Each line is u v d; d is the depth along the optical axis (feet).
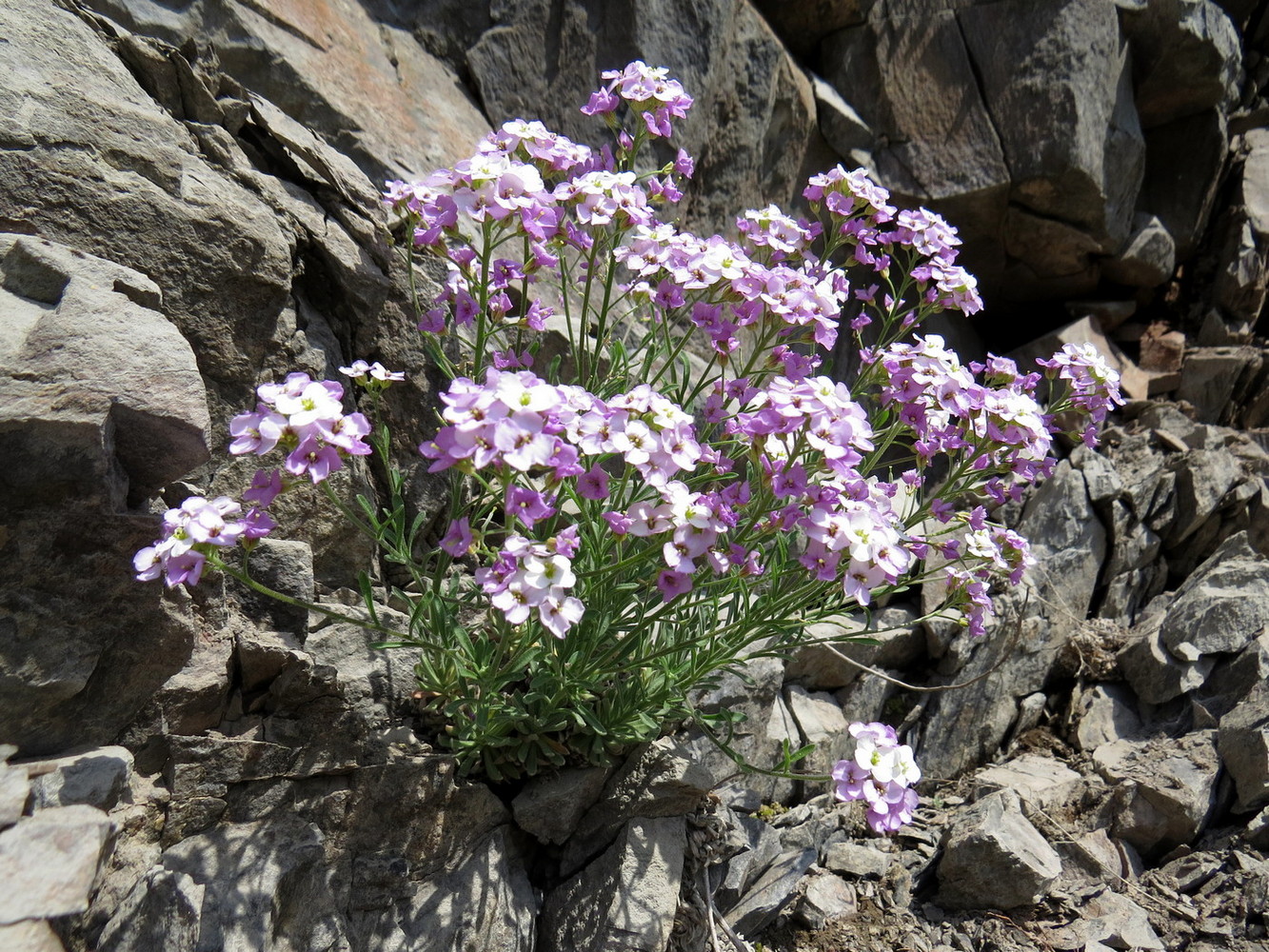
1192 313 2.78
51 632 1.39
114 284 1.48
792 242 1.76
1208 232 2.81
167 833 1.44
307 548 1.60
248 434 1.37
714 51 2.22
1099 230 2.48
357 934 1.52
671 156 2.21
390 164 1.95
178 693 1.47
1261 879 1.81
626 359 1.69
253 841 1.47
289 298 1.72
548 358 1.94
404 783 1.56
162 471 1.45
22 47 1.56
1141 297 2.74
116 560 1.41
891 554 1.45
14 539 1.37
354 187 1.78
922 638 2.04
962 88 2.40
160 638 1.43
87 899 1.28
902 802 1.47
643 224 1.61
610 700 1.67
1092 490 2.19
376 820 1.55
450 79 2.17
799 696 1.95
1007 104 2.38
